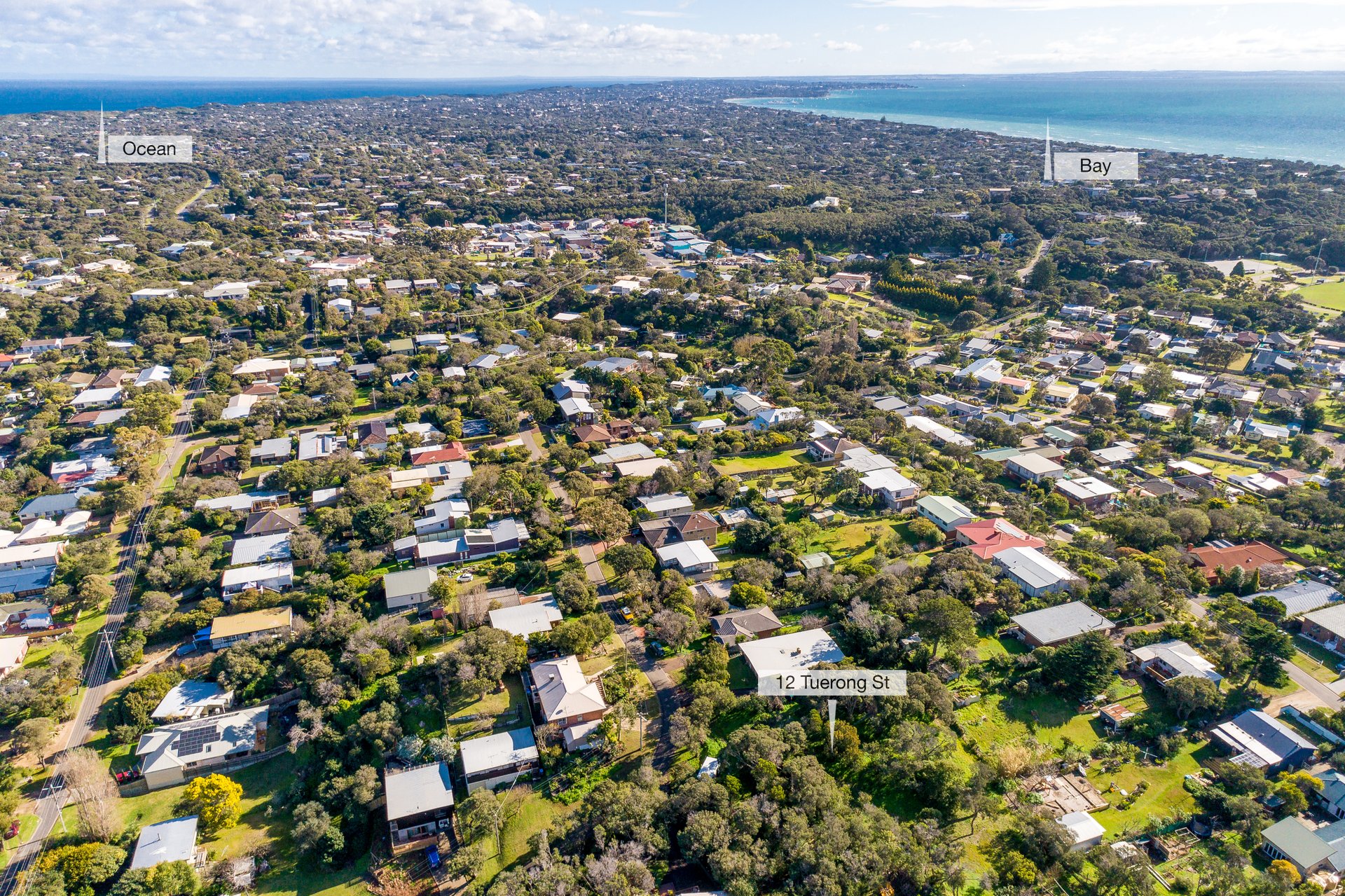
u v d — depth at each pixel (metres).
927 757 96.75
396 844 92.31
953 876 82.69
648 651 121.75
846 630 121.56
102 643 124.31
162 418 199.88
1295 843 87.81
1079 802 96.12
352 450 189.25
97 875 85.25
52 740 106.19
